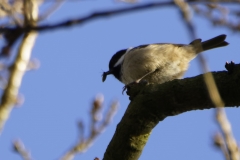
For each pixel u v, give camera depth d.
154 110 7.75
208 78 3.95
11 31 3.50
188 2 3.72
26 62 7.68
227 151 3.59
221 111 3.53
